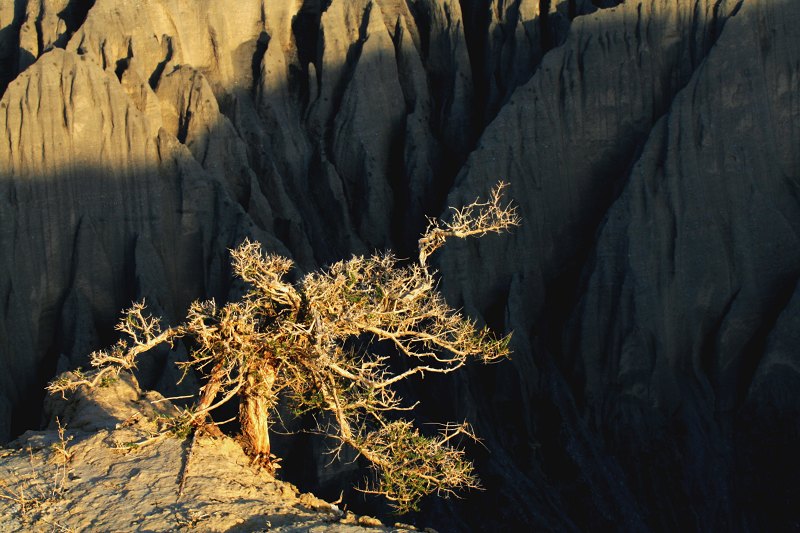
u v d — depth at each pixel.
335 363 10.37
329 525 9.17
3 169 29.06
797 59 30.64
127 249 29.52
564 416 28.83
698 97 30.14
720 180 30.12
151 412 12.42
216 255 29.55
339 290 10.92
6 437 26.83
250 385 10.88
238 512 9.37
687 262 29.77
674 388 29.25
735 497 27.39
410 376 28.70
